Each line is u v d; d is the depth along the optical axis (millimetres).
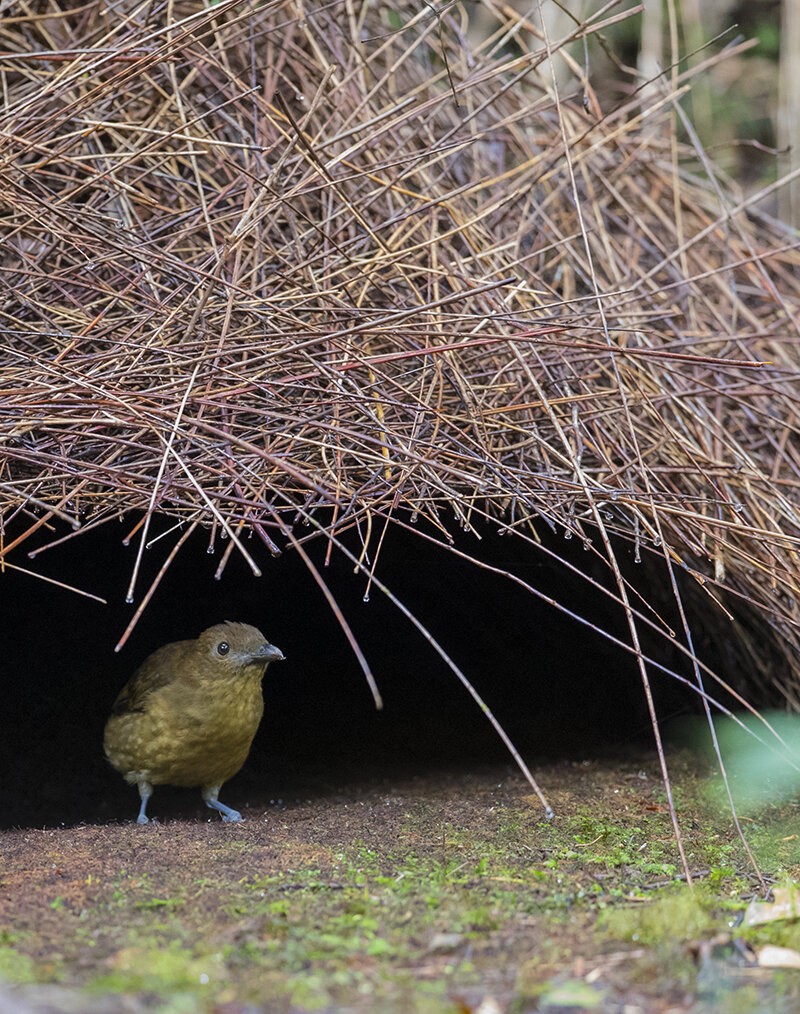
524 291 9430
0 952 5172
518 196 10500
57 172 10172
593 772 10602
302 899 6145
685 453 8719
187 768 9320
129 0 10836
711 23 19828
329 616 14016
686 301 11289
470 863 7195
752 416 10094
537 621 12938
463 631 13602
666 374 9984
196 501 7730
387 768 11609
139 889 6344
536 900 6188
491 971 5062
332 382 7910
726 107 19031
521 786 10133
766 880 6891
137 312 9086
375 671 14078
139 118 10609
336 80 10961
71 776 11820
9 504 7883
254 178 8969
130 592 5906
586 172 11781
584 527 10414
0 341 8906
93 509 8977
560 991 4770
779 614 9188
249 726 9359
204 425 7090
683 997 4816
